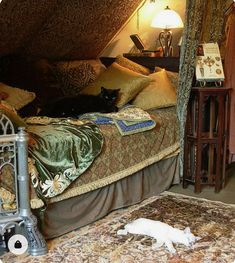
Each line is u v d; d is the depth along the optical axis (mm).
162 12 4648
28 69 4047
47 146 2762
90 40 4719
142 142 3576
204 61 3969
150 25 5031
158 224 2906
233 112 4039
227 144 4066
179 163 4031
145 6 4883
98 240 2854
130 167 3457
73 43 4590
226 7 3963
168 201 3625
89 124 3209
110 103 3834
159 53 4773
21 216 2555
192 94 3895
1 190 2502
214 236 2906
